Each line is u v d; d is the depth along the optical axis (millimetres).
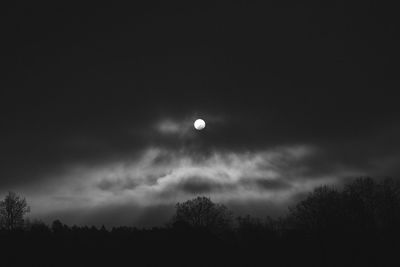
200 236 166000
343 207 161000
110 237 168000
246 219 191125
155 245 158250
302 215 172250
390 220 155250
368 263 134375
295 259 146250
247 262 146750
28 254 147000
